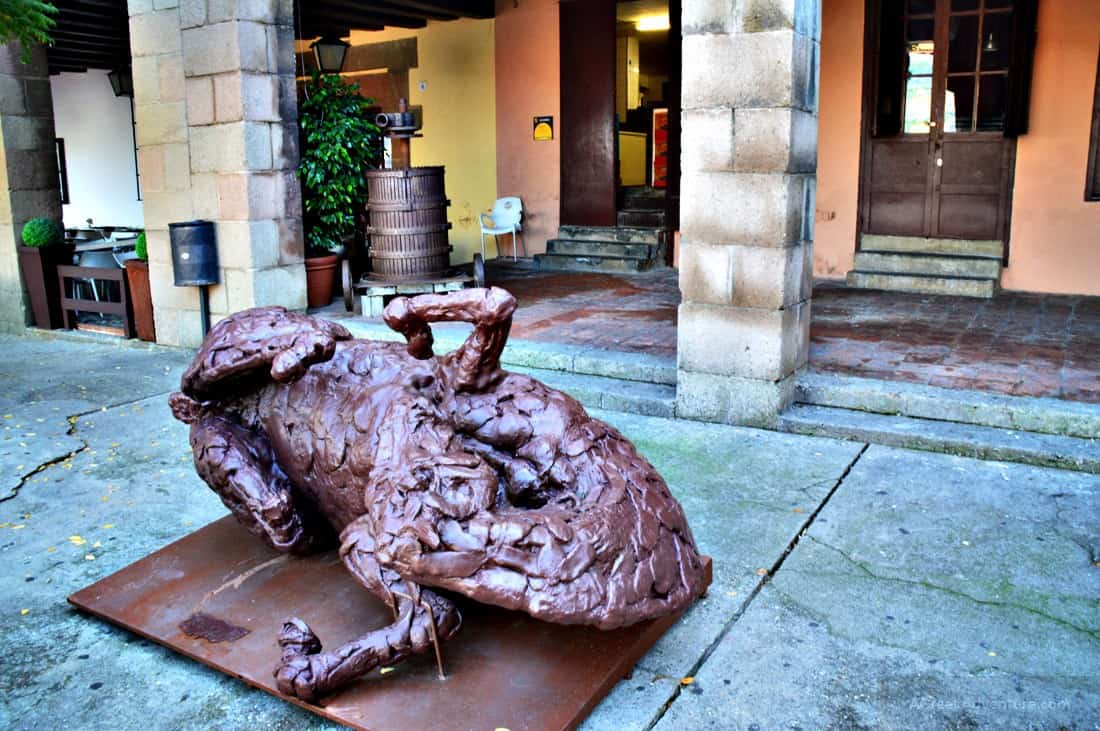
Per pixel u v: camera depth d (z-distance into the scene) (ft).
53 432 17.62
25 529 13.00
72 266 27.89
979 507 13.05
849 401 17.01
